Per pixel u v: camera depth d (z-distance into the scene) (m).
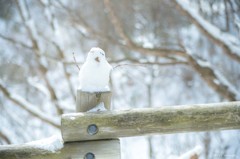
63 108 10.00
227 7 8.85
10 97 8.91
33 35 10.41
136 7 12.98
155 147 10.62
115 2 13.03
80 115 3.27
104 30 13.05
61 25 13.99
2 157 3.29
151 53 8.99
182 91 13.38
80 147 3.31
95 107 3.37
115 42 9.54
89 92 3.32
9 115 11.31
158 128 3.31
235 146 9.14
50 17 10.98
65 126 3.22
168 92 13.47
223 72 11.68
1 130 9.31
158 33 12.54
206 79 8.22
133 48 9.08
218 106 3.38
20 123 11.23
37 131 11.44
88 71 3.32
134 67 12.77
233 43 8.07
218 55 12.75
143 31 12.75
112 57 12.75
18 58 13.30
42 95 12.66
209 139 9.84
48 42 12.11
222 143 9.45
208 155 9.55
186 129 3.35
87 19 13.72
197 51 13.04
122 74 13.30
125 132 3.29
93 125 3.25
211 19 9.30
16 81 12.95
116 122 3.27
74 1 14.27
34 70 12.94
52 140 3.38
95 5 13.77
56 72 13.02
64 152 3.32
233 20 8.45
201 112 3.35
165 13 12.57
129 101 13.01
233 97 8.00
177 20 12.84
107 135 3.28
